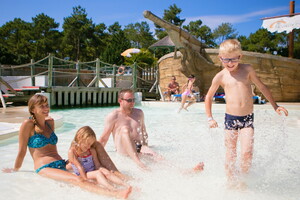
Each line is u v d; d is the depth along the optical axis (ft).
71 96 42.86
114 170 9.28
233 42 9.07
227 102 9.59
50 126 10.42
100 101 46.73
